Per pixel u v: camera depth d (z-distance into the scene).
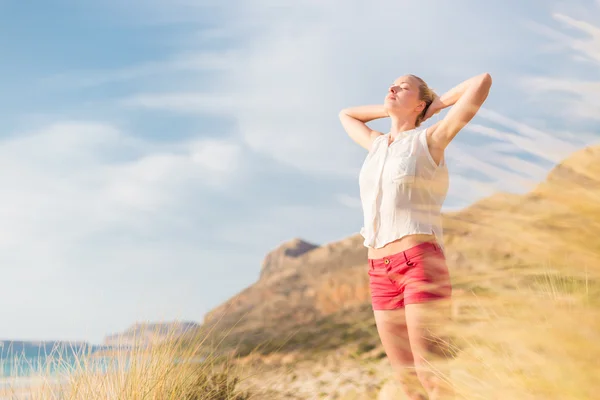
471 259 1.17
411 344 2.22
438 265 2.31
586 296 1.06
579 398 1.01
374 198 2.55
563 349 1.03
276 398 2.99
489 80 2.47
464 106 2.46
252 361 3.32
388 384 2.62
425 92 2.81
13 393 2.79
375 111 3.14
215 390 3.21
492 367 1.29
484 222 1.10
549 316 1.09
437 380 1.59
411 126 2.80
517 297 1.15
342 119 3.24
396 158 2.53
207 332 3.47
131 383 3.04
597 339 1.00
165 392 3.13
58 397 2.83
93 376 3.05
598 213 1.00
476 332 1.20
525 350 1.13
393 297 2.44
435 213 2.43
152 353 3.23
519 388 1.17
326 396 2.71
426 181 2.46
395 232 2.43
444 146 2.52
